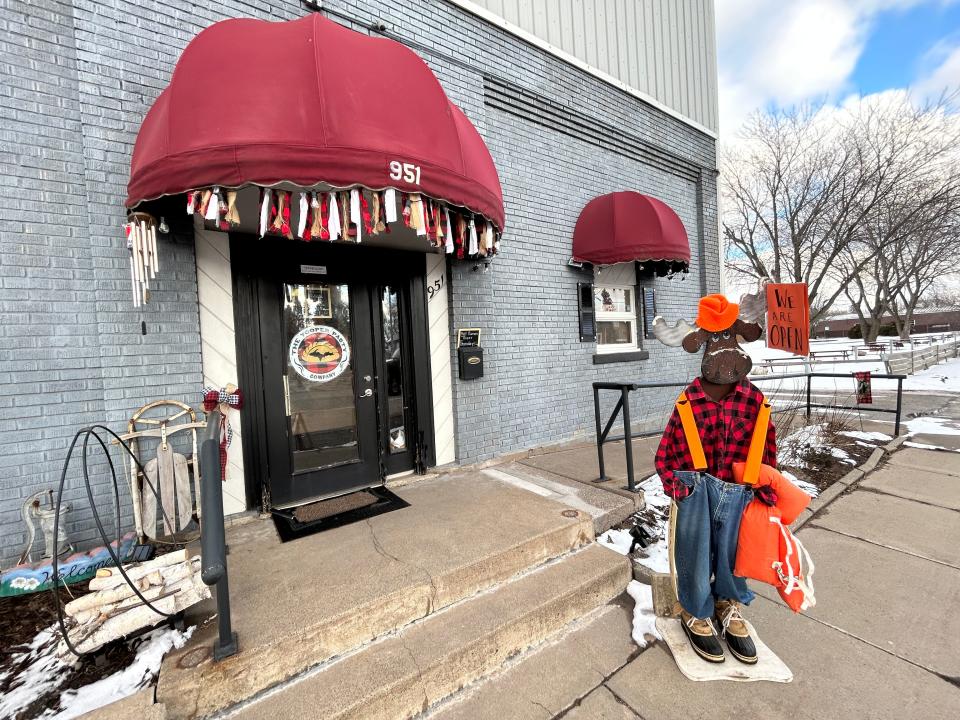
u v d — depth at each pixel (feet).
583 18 19.60
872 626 8.00
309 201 8.87
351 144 8.45
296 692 6.23
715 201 26.66
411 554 8.92
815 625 8.10
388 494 12.71
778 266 63.10
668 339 7.12
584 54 19.57
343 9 12.90
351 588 7.73
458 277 15.17
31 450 9.20
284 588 7.81
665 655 7.54
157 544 9.64
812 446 17.11
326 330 12.80
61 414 9.46
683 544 7.20
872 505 12.85
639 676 7.09
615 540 10.64
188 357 10.46
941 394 32.63
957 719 6.08
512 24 16.98
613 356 20.40
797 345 16.52
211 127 8.04
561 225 18.78
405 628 7.52
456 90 15.16
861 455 16.93
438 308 14.90
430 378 14.71
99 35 9.73
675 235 18.81
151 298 10.05
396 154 8.86
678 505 7.25
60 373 9.46
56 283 9.43
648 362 22.29
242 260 11.37
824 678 6.88
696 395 7.03
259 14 11.69
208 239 10.94
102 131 9.73
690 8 25.12
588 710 6.49
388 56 9.64
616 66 20.95
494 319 16.19
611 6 20.81
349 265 13.10
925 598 8.71
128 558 8.73
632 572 9.68
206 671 5.95
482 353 15.40
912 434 19.84
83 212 9.69
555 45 18.43
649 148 22.62
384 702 6.24
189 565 7.49
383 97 9.07
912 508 12.56
